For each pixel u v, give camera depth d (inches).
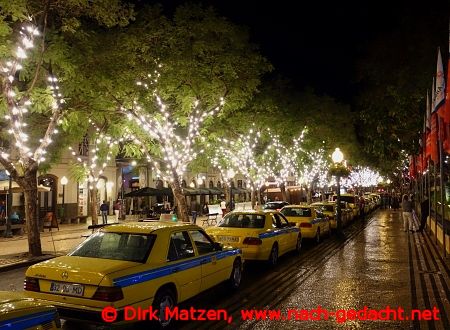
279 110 1202.0
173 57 698.8
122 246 296.2
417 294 385.4
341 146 1589.6
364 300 364.8
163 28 712.4
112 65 641.0
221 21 751.7
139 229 307.1
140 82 697.0
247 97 862.5
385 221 1259.8
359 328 293.4
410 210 932.0
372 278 451.8
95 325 282.2
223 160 1229.1
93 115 681.6
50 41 547.5
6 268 517.7
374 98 799.7
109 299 247.6
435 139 593.0
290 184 2156.7
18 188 947.3
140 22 696.4
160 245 296.0
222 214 1290.6
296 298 370.9
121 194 1359.5
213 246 360.5
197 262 324.8
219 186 2011.6
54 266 270.2
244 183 2187.5
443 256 577.6
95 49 628.1
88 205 1343.5
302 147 1405.0
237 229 489.1
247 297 375.2
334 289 403.2
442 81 503.8
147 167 1494.8
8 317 159.6
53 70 577.9
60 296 258.2
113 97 691.4
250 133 1212.5
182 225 332.5
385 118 786.8
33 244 586.6
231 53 766.5
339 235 847.1
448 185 687.1
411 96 702.5
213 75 765.3
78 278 256.4
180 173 850.8
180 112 829.2
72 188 1289.4
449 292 392.5
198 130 899.4
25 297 182.9
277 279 447.8
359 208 1327.5
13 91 548.1
